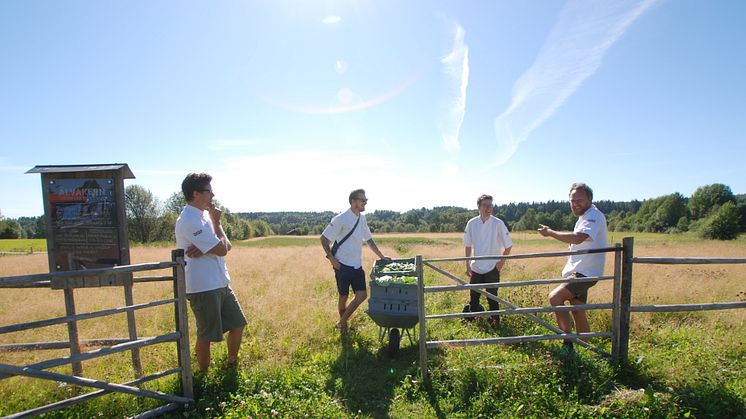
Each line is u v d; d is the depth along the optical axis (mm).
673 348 5305
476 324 6672
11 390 4555
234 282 11570
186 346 4141
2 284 3062
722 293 8602
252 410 3854
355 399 4410
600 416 3664
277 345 5910
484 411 3969
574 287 4953
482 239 6723
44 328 7168
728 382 4172
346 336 6254
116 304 8891
